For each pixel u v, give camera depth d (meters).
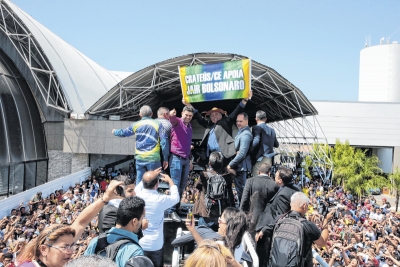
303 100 26.73
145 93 31.28
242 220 3.80
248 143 6.61
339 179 35.19
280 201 5.34
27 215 15.09
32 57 27.95
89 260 2.24
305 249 4.14
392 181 34.09
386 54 61.12
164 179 5.03
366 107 48.06
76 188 20.56
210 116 7.77
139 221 3.58
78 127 27.11
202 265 2.47
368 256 10.30
